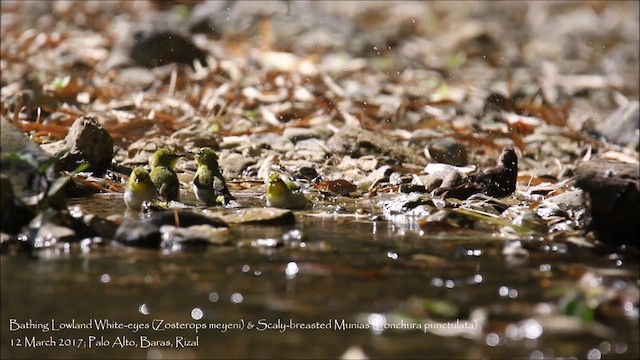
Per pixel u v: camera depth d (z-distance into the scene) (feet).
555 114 67.97
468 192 40.32
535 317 23.62
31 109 55.16
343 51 91.81
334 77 76.59
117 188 40.68
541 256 29.78
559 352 21.56
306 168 45.88
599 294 25.26
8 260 27.78
